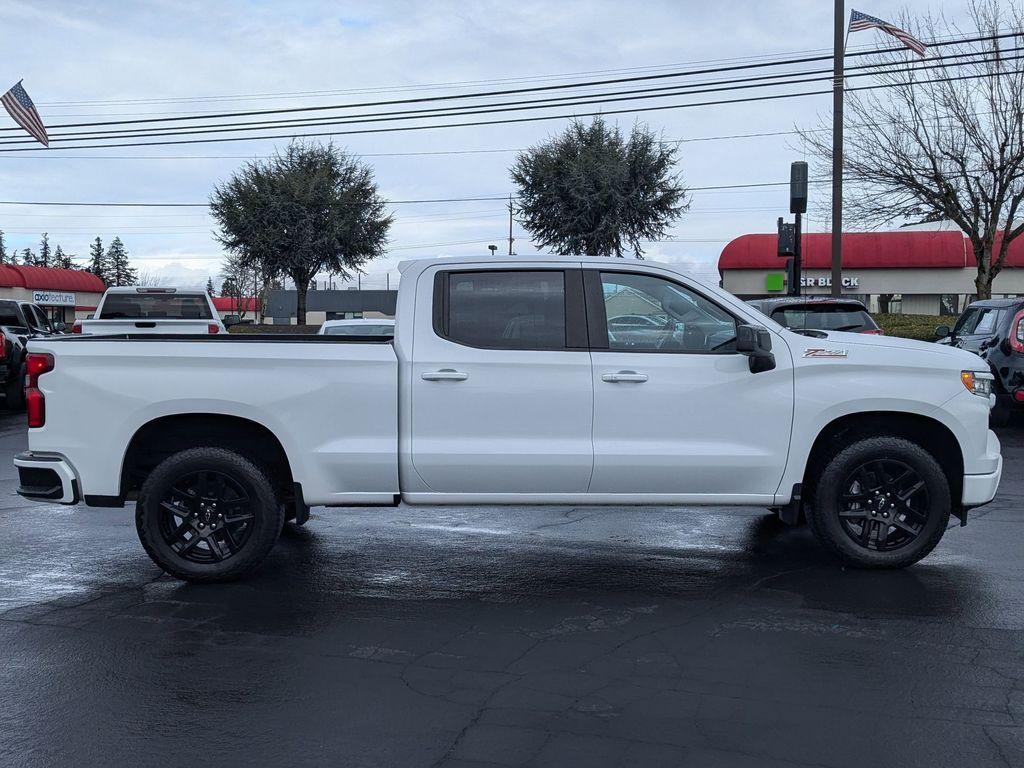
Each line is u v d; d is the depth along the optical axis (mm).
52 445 5777
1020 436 12805
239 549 5875
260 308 86375
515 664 4547
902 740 3701
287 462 6012
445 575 6172
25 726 3873
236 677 4391
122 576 6156
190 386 5742
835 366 5891
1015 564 6301
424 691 4219
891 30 20625
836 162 21094
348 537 7281
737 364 5887
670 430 5855
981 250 24609
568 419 5820
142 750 3656
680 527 7574
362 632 5035
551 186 37094
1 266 55562
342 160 42219
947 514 5941
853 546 6031
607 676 4383
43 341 5836
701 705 4043
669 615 5293
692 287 5973
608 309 5945
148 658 4641
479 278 5953
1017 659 4574
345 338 6191
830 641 4836
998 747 3643
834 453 6051
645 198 36656
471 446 5793
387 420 5805
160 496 5797
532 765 3514
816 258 41250
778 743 3680
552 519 7922
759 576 6074
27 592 5793
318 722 3896
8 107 19844
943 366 5926
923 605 5422
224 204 40875
